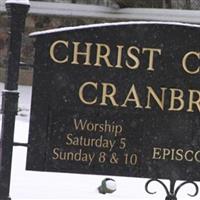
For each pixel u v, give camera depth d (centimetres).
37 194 1170
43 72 892
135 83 901
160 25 901
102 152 901
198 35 905
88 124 898
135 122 903
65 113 896
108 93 898
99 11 3130
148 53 901
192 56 906
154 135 904
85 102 895
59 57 892
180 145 908
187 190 1276
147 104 901
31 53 3117
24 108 2394
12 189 1198
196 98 906
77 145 898
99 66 895
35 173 1348
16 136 1731
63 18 3172
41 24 3161
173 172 909
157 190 1279
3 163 889
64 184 1279
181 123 907
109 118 900
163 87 904
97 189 1245
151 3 3180
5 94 890
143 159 903
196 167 909
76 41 893
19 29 893
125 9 3112
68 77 894
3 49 3141
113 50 897
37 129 891
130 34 898
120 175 903
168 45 903
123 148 902
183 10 3050
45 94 892
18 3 885
